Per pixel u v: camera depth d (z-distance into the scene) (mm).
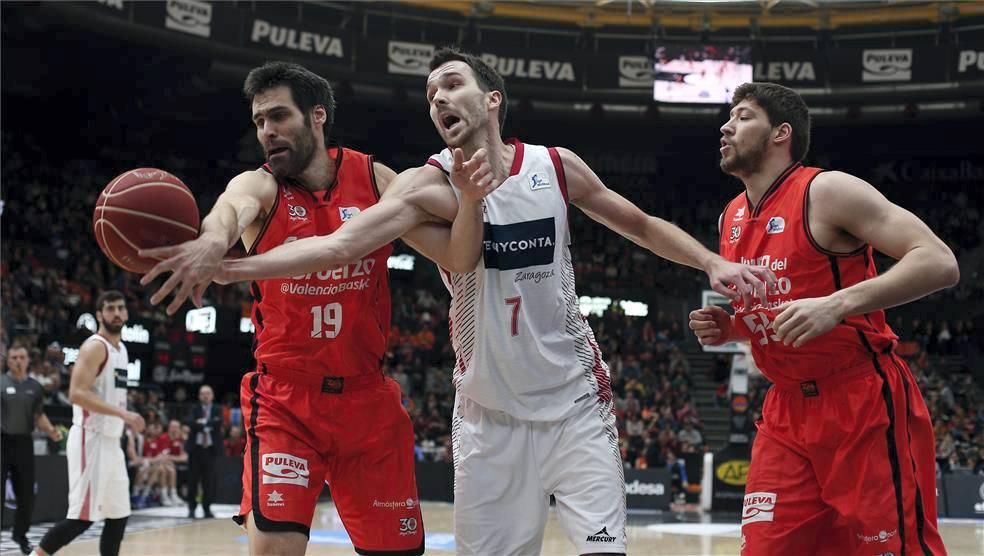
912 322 26172
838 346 3479
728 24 23578
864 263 3574
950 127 26141
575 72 23203
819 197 3508
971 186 27812
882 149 27109
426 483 17688
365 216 3188
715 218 28734
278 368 3703
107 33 18688
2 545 8945
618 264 28359
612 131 26703
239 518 3707
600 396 3465
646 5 23156
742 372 15594
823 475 3512
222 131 26172
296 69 3711
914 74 22281
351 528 3844
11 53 21016
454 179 2979
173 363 21391
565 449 3357
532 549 3457
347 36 21703
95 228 2812
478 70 3354
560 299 3408
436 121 3355
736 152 3729
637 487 16156
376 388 3799
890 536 3385
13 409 8414
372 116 25203
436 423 20766
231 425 17422
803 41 23672
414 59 22359
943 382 22609
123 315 6883
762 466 3664
